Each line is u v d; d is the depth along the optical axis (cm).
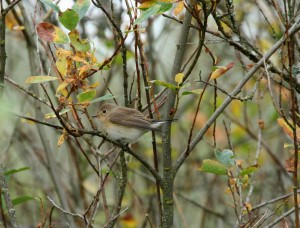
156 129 839
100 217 1399
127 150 813
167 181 827
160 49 1461
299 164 798
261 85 1252
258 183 1399
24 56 1567
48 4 731
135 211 1410
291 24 861
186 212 1534
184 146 1558
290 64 703
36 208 1430
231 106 1458
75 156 1292
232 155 828
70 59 738
